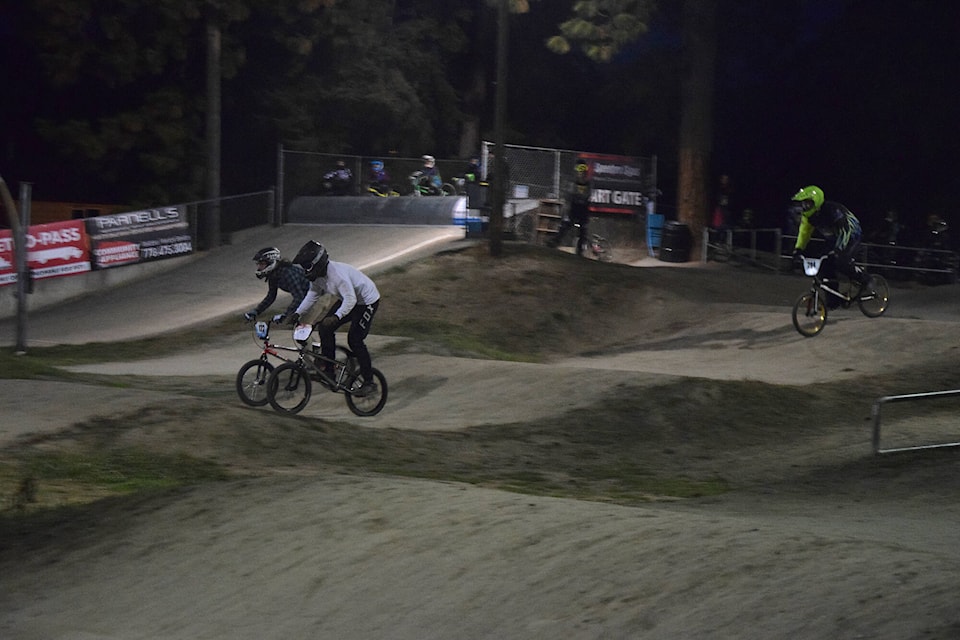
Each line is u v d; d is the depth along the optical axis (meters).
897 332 19.14
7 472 10.05
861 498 9.65
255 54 36.00
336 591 6.21
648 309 24.08
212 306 24.92
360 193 32.38
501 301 24.03
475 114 41.78
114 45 31.92
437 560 6.45
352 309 13.09
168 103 33.00
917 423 13.65
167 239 28.92
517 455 12.21
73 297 26.98
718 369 18.52
